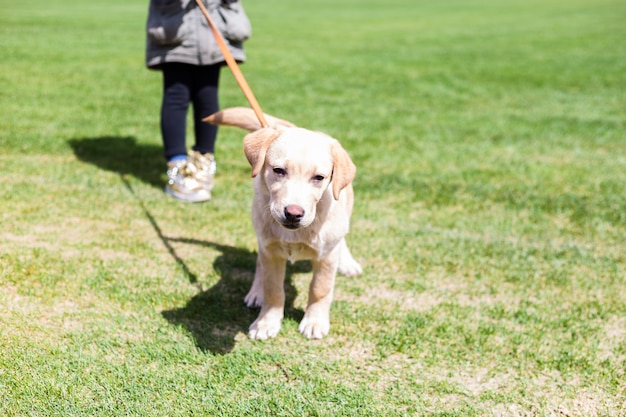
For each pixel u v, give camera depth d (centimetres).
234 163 618
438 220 510
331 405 283
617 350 341
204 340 325
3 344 304
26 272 373
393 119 855
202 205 508
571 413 289
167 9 484
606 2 4003
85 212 474
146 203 502
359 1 3934
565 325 363
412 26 2334
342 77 1179
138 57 1234
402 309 372
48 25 1675
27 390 273
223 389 288
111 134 683
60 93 874
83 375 288
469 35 2056
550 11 3294
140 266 399
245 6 3206
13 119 713
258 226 320
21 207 470
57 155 597
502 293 400
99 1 2841
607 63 1456
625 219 523
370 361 319
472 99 1024
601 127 843
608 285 414
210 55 498
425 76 1231
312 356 320
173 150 519
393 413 280
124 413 267
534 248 464
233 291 380
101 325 329
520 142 759
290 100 941
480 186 592
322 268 333
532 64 1430
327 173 299
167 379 290
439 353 329
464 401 292
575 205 552
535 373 317
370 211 521
